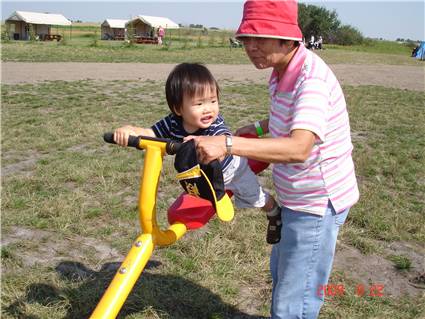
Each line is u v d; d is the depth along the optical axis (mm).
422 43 38375
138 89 13047
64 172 5559
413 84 16828
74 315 3043
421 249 4066
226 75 17672
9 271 3451
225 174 2305
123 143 2107
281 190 2303
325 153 2148
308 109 1965
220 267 3547
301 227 2283
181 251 3818
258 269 3549
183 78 2164
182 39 56219
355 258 3852
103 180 5242
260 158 1909
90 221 4328
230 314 3102
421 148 7215
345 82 16750
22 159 6211
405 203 4984
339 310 3141
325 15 61781
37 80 14352
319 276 2387
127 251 3836
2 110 9406
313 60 2090
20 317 3004
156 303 3127
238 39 2111
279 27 1994
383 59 33844
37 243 3887
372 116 9789
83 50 30094
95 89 12867
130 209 4566
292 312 2426
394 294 3402
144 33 61188
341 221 2318
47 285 3301
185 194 2414
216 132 2281
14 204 4570
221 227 4145
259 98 12000
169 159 6090
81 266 3588
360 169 6035
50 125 8055
